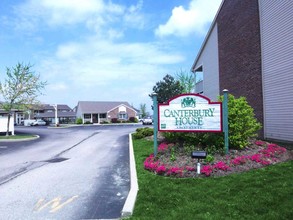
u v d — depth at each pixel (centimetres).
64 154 1330
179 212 479
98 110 6519
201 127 875
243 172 698
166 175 720
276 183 588
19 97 2788
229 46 1891
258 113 1488
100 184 748
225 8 1948
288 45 1227
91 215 527
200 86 2678
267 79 1402
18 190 702
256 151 880
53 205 586
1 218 518
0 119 2750
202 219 445
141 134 1830
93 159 1157
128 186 725
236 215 452
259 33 1473
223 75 2005
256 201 500
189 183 637
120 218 493
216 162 770
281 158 824
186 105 891
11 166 1037
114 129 3481
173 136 1001
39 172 913
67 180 796
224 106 856
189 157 827
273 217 436
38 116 7188
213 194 554
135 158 1027
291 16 1202
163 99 4897
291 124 1214
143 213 489
